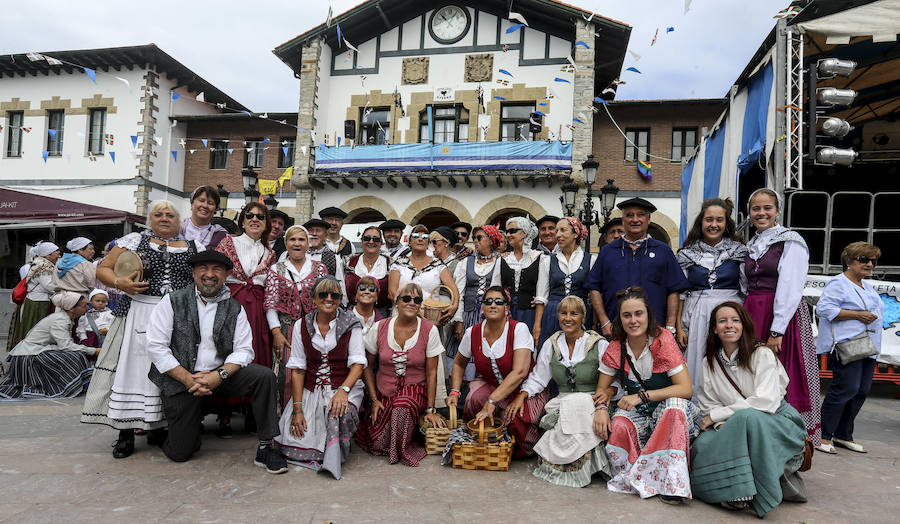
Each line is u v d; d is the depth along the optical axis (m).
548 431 3.73
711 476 3.16
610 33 14.22
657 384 3.61
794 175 5.91
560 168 13.76
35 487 3.21
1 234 13.55
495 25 15.23
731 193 7.67
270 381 3.69
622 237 4.48
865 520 3.01
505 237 5.53
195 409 3.73
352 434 3.93
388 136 15.71
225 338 3.73
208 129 17.64
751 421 3.12
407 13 15.72
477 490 3.37
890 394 7.48
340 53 16.05
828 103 6.02
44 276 7.09
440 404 4.28
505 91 15.02
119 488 3.23
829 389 4.52
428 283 5.04
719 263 4.23
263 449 3.67
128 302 3.98
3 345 10.63
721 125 8.45
